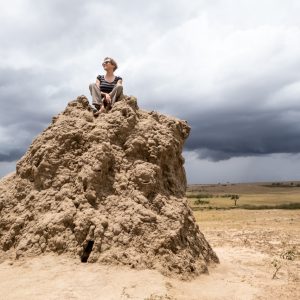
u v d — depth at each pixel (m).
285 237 15.97
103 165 8.37
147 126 9.32
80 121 9.10
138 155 8.99
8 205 8.63
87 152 8.57
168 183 9.30
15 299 5.92
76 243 7.56
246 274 8.57
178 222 8.29
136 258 7.37
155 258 7.53
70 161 8.61
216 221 24.00
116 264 7.26
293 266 9.73
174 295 6.46
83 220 7.70
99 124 9.03
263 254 11.43
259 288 7.39
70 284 6.48
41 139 9.03
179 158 10.01
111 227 7.73
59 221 7.71
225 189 117.06
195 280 7.63
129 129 9.15
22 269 7.09
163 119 10.10
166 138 9.43
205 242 9.44
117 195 8.31
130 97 9.76
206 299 6.52
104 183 8.40
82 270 7.02
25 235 7.84
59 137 8.75
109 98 9.80
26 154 9.26
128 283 6.65
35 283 6.51
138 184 8.48
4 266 7.31
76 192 8.21
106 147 8.54
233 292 7.05
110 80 10.29
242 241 14.72
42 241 7.63
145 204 8.23
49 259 7.34
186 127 10.51
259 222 22.41
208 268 8.73
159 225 7.97
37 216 8.07
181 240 8.24
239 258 10.53
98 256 7.38
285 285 7.66
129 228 7.75
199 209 40.22
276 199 69.06
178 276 7.45
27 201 8.41
